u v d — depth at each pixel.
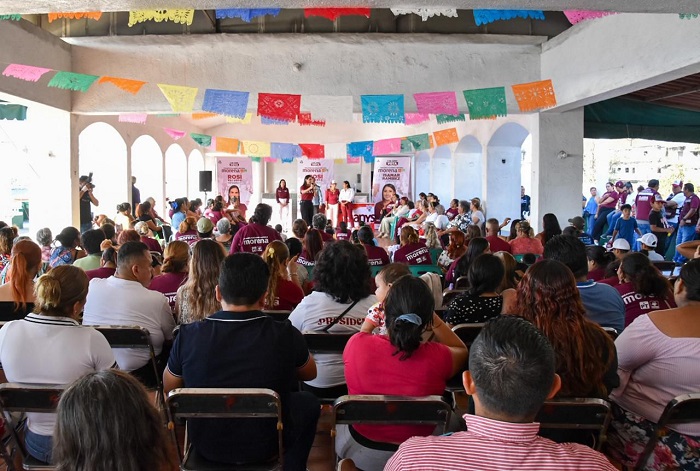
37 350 2.22
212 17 8.83
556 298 2.12
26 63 7.54
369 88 8.95
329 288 3.05
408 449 1.27
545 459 1.20
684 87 8.46
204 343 2.12
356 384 2.18
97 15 7.99
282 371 2.14
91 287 3.18
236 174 16.05
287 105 6.93
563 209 9.01
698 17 5.40
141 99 8.89
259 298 2.25
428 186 18.00
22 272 3.38
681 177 25.28
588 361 2.07
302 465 2.51
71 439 1.15
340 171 19.97
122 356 3.10
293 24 8.92
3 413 2.18
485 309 3.12
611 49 6.98
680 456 2.17
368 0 3.49
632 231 10.23
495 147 12.00
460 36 8.85
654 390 2.30
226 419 2.11
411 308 2.18
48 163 8.95
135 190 12.11
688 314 2.25
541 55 8.95
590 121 9.38
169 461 1.24
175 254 3.90
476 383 1.28
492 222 7.18
